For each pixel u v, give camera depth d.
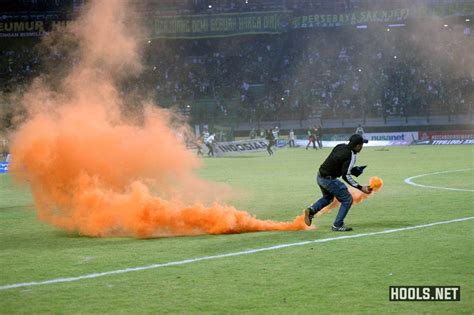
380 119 84.56
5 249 17.39
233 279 13.27
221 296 12.00
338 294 11.98
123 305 11.54
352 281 12.90
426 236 17.69
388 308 11.10
